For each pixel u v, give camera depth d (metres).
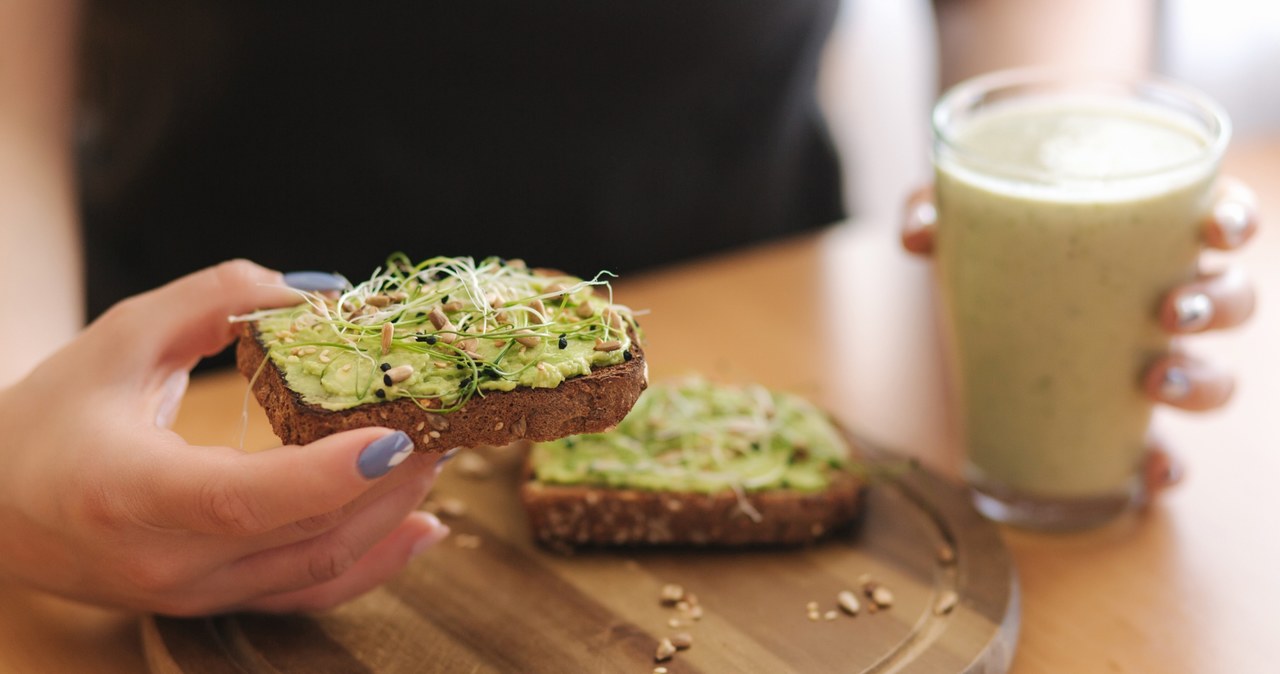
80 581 0.48
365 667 0.47
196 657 0.47
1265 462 0.57
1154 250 0.51
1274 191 0.73
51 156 0.62
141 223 0.69
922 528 0.54
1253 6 1.12
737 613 0.50
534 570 0.52
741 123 0.77
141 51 0.66
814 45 0.77
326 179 0.70
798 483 0.53
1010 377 0.53
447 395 0.44
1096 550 0.54
